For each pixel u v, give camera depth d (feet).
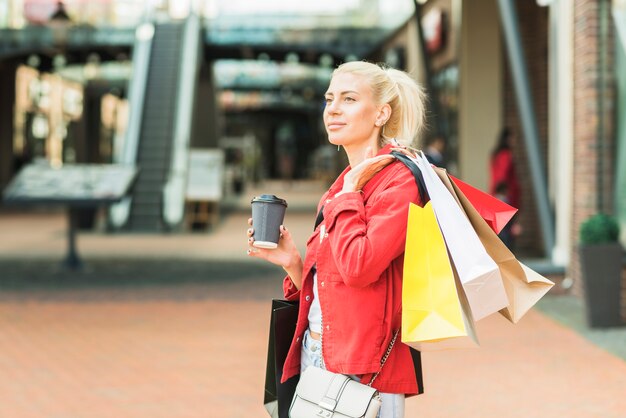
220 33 77.51
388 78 8.29
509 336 23.34
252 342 22.82
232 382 18.49
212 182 61.46
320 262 7.97
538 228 43.14
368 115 8.19
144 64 68.59
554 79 33.91
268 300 30.25
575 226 30.60
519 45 32.63
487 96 45.14
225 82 110.63
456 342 7.23
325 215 7.86
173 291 32.40
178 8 76.95
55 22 69.56
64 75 102.78
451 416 15.92
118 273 37.86
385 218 7.54
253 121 192.75
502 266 8.09
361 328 7.75
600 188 29.09
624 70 27.84
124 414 16.08
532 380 18.54
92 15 75.00
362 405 7.60
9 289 32.78
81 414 16.08
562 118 32.94
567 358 20.59
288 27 77.00
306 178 208.03
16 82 90.27
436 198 7.61
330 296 7.88
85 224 60.90
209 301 29.96
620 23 27.96
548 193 33.60
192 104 66.80
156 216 60.03
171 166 61.52
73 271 38.50
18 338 23.27
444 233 7.48
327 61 84.23
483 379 18.69
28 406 16.63
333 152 137.08
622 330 23.72
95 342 22.75
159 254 45.68
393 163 7.94
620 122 28.22
